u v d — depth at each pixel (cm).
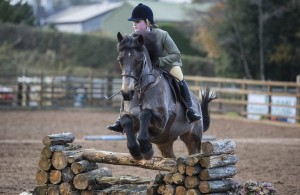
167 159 736
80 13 7512
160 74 773
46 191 774
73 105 3070
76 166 763
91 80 3098
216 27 4138
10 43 5028
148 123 728
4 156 1424
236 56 4022
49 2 10756
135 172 1204
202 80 2764
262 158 1426
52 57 4928
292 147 1648
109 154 774
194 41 4531
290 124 2286
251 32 3950
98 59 5059
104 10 7112
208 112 925
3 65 4522
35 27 5403
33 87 3294
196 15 4466
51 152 772
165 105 758
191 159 708
